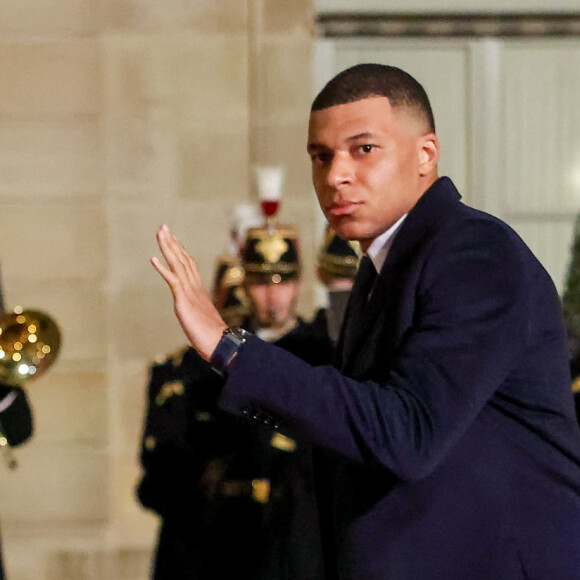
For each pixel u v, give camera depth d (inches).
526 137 619.5
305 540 358.0
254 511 390.6
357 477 235.0
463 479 225.8
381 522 229.9
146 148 565.0
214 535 394.0
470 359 211.9
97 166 564.4
